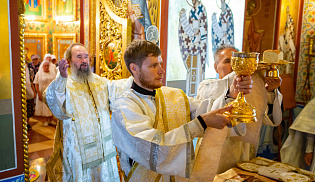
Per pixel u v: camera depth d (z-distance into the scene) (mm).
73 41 6258
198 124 1144
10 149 1728
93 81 2809
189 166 1131
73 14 6109
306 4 5348
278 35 5176
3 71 1679
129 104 1303
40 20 7191
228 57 1903
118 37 3297
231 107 1190
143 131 1167
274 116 1884
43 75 6078
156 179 1355
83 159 2617
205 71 4113
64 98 2527
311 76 5289
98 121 2738
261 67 1565
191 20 3795
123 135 1233
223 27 4320
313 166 3223
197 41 3922
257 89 1609
